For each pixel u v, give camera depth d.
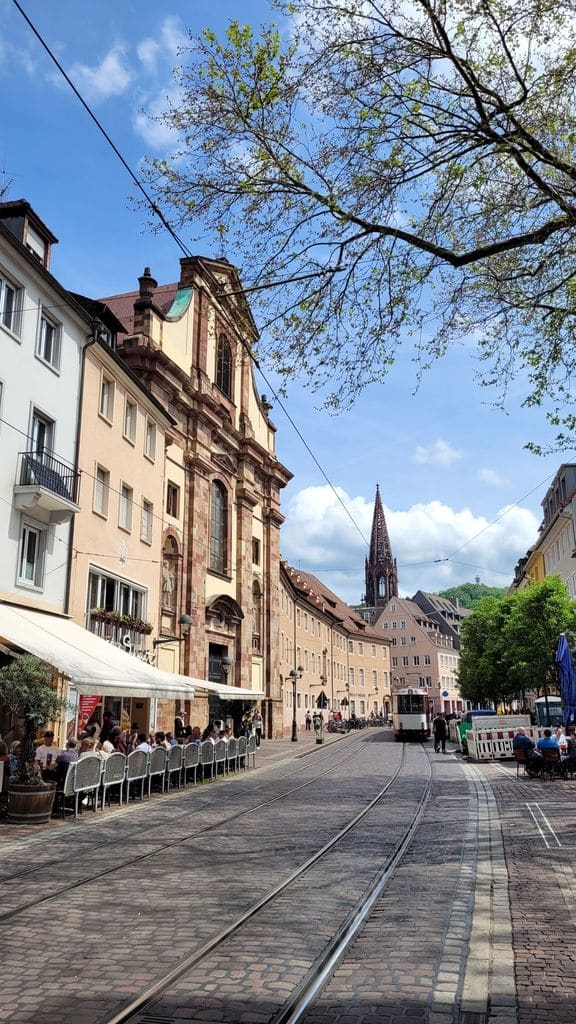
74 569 22.11
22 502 18.92
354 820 13.05
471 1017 4.62
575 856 9.38
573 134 10.62
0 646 15.73
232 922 6.71
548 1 9.44
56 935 6.36
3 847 10.54
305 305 11.14
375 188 10.62
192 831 12.04
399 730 46.03
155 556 28.94
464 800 15.70
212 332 11.77
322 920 6.80
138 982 5.24
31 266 19.70
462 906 7.13
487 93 9.92
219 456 37.88
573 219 10.31
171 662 31.11
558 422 13.30
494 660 46.66
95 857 9.85
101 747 17.09
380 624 109.69
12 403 19.06
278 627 45.47
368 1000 4.92
